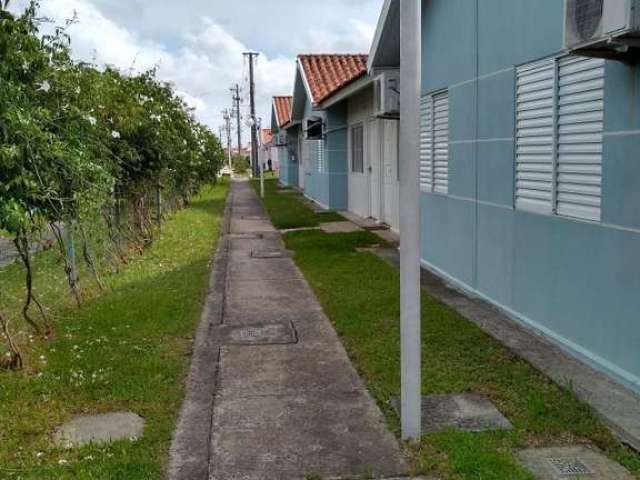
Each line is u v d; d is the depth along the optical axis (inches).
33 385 187.9
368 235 493.0
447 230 323.3
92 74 278.1
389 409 171.8
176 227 565.3
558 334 215.3
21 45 189.0
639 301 171.3
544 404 167.8
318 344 229.0
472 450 145.2
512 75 243.1
